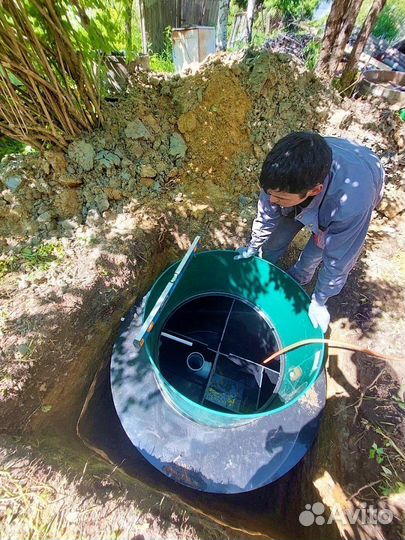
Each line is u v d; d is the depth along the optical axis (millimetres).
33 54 1425
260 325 1832
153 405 1437
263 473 1309
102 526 879
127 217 1806
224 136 2064
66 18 1415
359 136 2207
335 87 2523
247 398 1658
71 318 1388
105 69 1895
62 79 1624
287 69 2121
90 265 1551
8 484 903
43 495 902
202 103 2016
